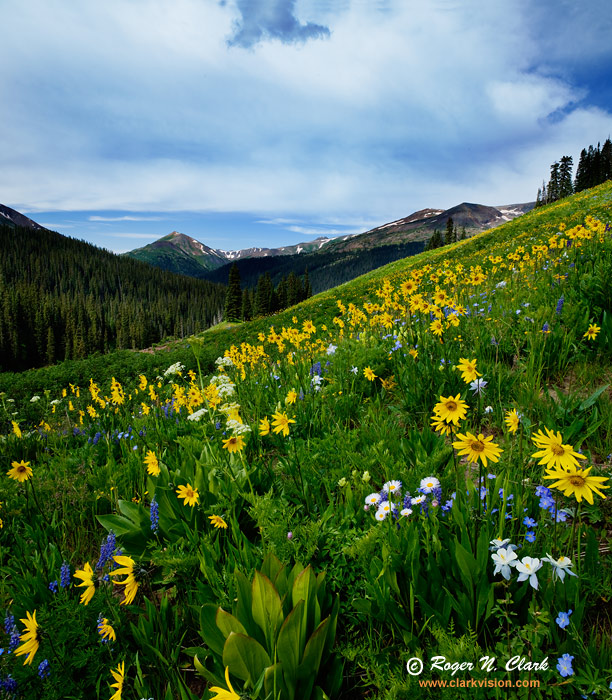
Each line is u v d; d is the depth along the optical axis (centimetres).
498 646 144
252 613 173
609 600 176
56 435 587
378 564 187
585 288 442
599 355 365
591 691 128
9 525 313
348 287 3612
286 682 153
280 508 236
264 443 395
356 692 171
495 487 200
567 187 8056
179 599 223
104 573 215
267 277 10162
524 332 416
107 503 343
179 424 505
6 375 2969
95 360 3350
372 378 418
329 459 309
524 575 143
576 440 268
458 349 426
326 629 159
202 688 183
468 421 316
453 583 175
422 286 1505
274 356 901
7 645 196
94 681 179
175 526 255
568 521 210
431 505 209
